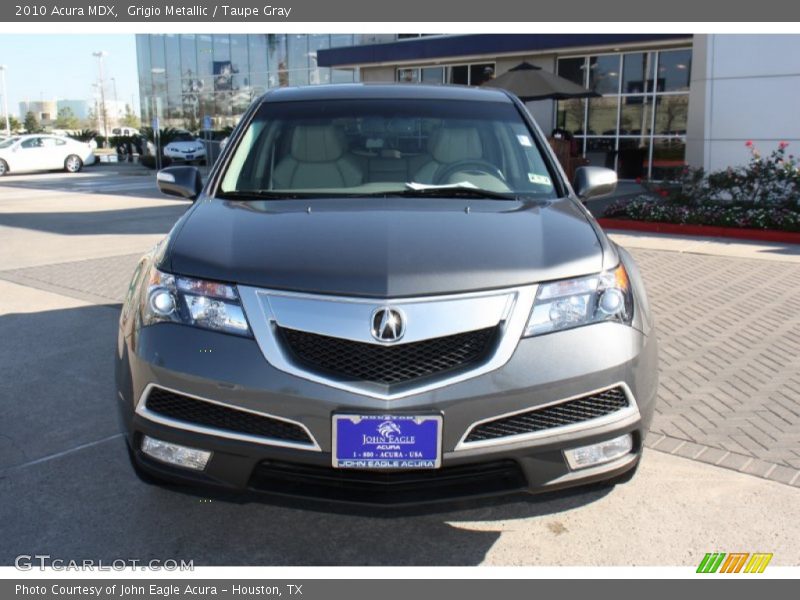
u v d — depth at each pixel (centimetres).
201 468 262
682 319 616
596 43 1889
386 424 244
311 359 251
